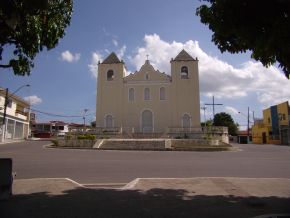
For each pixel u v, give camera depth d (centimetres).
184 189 970
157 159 2000
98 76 4997
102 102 4912
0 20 665
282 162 1872
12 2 580
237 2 637
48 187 981
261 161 1920
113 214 688
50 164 1680
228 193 915
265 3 615
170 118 4794
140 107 4866
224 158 2116
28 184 1030
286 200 828
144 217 668
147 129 4803
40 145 3678
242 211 718
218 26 692
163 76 4916
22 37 747
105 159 1975
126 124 4828
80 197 848
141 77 4944
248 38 670
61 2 771
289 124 5459
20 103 5569
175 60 4922
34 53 790
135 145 3300
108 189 964
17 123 5291
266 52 684
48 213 693
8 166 822
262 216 668
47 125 7800
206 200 825
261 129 6550
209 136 4059
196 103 4803
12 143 4050
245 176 1291
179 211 716
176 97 4834
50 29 773
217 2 664
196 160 1955
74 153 2466
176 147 3256
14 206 750
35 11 623
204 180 1139
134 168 1535
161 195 882
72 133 4241
